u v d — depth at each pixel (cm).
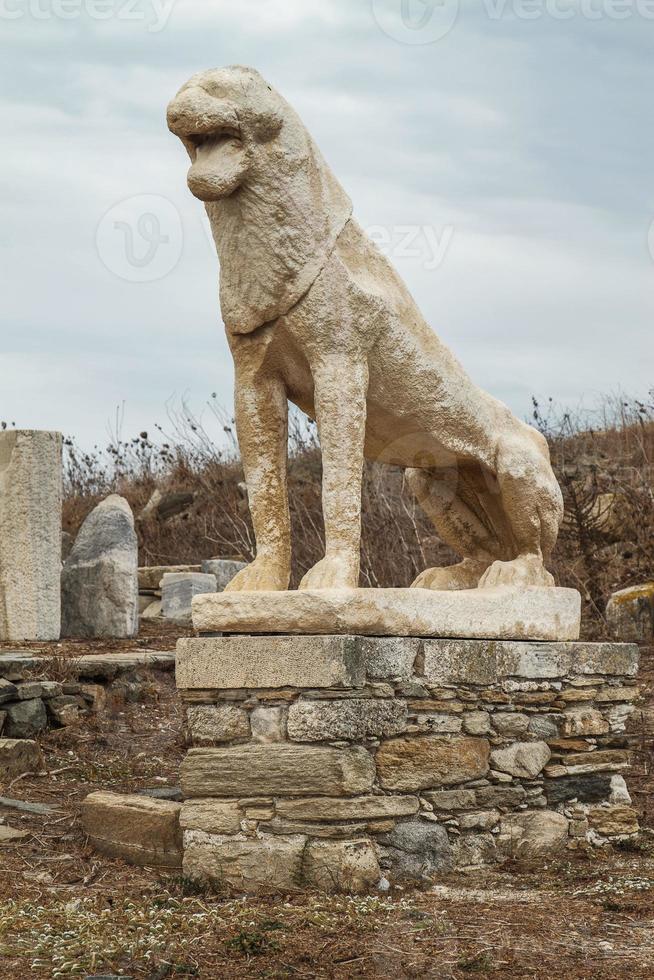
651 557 1096
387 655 475
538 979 358
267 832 459
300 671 461
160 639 1055
